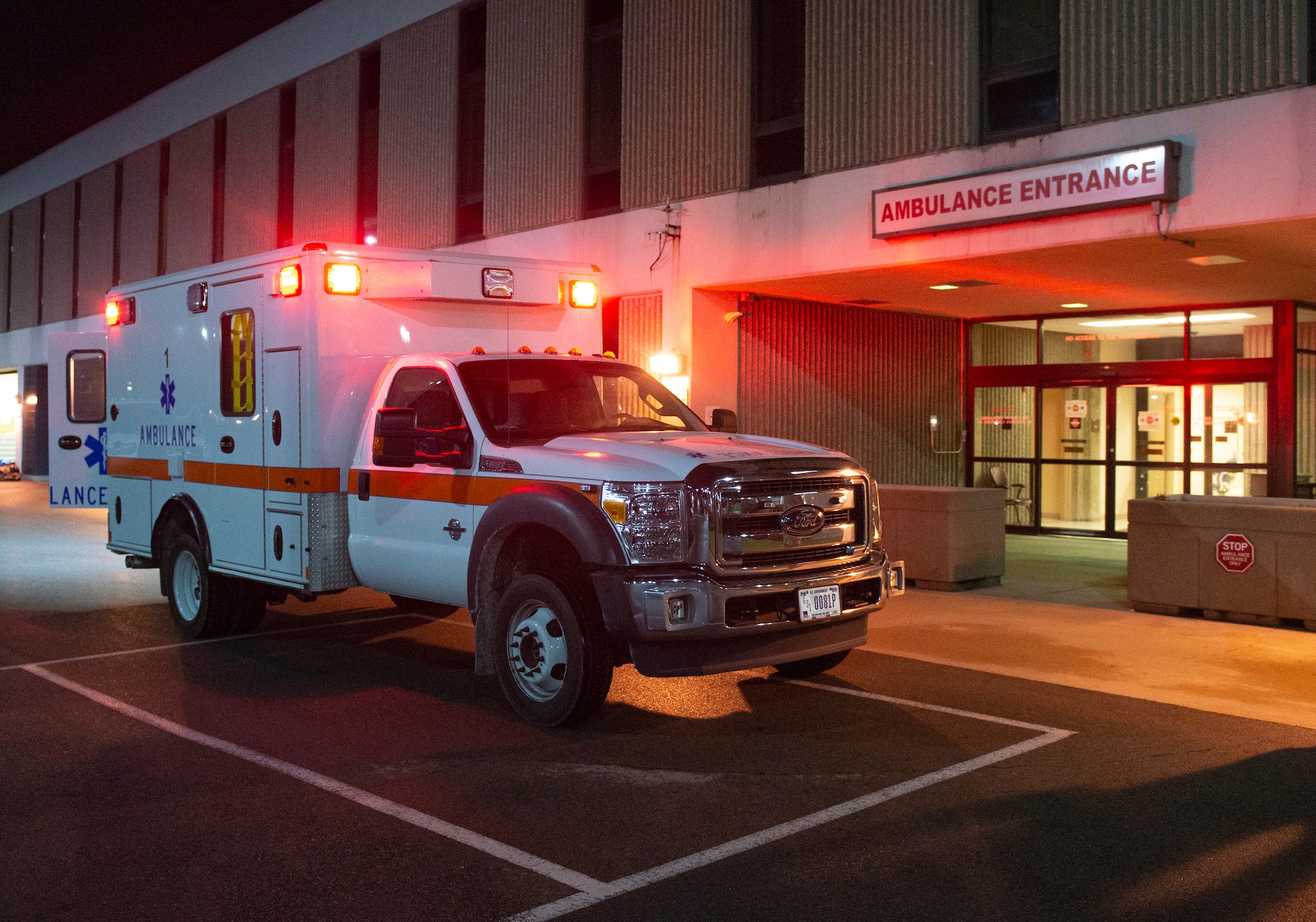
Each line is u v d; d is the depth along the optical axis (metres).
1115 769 5.39
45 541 16.36
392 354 7.67
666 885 4.07
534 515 6.00
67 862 4.33
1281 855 4.32
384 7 18.39
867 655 8.05
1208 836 4.52
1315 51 8.81
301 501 7.45
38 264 31.47
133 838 4.57
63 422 10.78
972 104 11.04
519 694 6.26
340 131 19.50
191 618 8.80
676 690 7.06
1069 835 4.54
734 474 5.82
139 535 9.54
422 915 3.85
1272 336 13.71
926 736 5.97
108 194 27.44
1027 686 7.11
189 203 24.06
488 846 4.46
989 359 16.45
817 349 14.70
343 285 7.39
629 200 14.20
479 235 16.91
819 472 6.20
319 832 4.62
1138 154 9.40
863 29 11.81
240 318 8.10
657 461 5.91
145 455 9.43
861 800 4.97
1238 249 10.27
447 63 17.23
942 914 3.82
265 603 8.88
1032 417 16.03
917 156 11.38
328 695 6.96
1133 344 14.96
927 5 11.31
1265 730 6.07
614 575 5.70
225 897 4.00
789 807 4.89
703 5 13.36
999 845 4.43
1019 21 10.91
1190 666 7.64
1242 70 9.07
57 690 7.11
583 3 14.99
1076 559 13.31
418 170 17.78
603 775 5.34
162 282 9.15
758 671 7.56
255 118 21.81
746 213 12.83
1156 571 9.56
